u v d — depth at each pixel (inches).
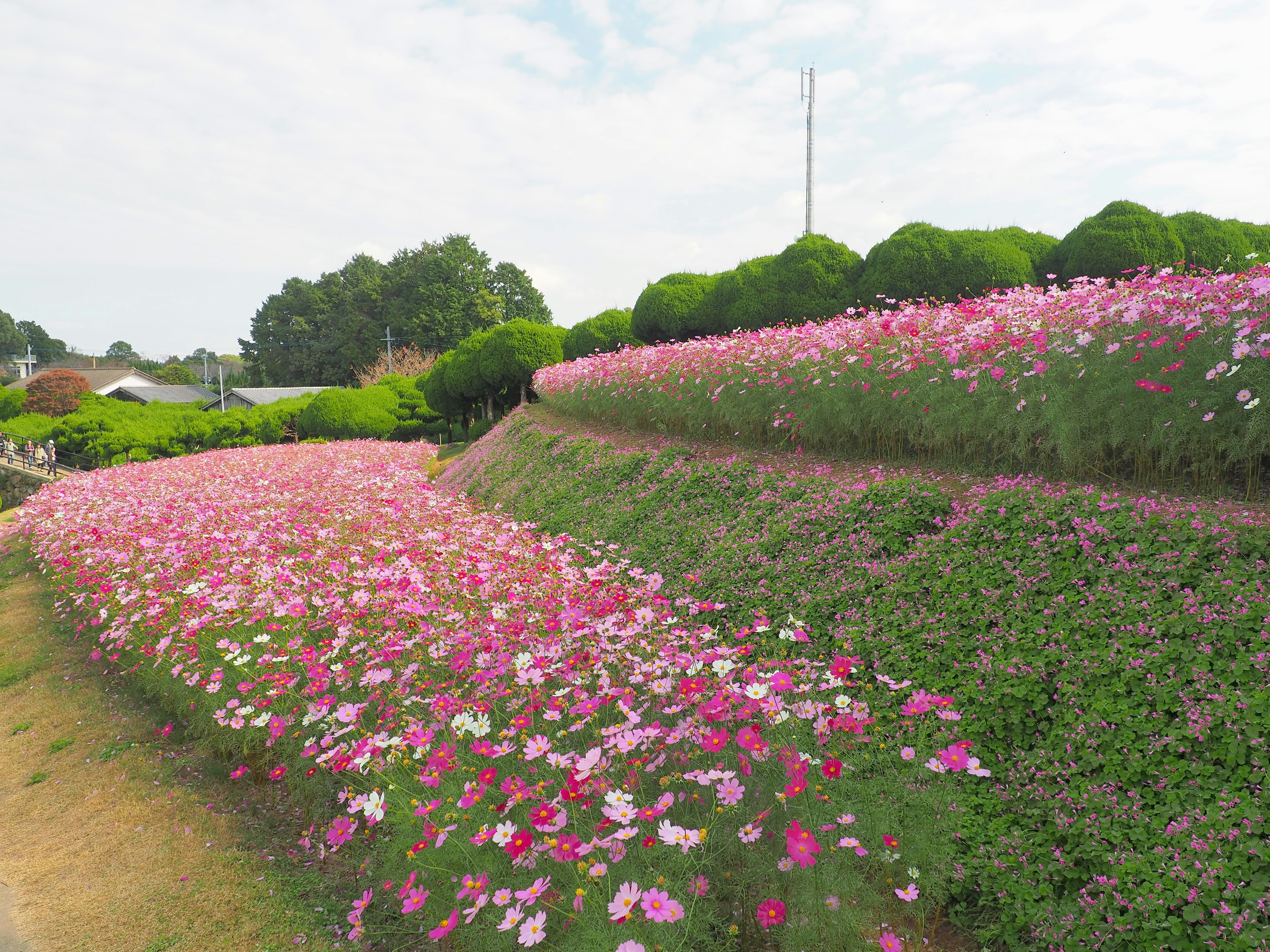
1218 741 105.3
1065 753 117.2
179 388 2529.5
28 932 125.6
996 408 207.0
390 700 157.9
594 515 316.2
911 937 99.7
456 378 904.9
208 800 167.2
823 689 127.9
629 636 155.6
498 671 142.5
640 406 417.1
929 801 106.2
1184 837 96.0
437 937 87.3
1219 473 169.9
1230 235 393.4
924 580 171.3
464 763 128.0
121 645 233.3
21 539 490.9
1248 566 128.9
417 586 196.2
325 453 762.8
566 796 97.7
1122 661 123.4
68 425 1180.5
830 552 201.2
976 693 134.5
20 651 289.1
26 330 3969.0
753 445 325.7
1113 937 90.0
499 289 2358.5
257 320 2719.0
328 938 116.1
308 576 229.5
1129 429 176.1
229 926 121.6
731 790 98.8
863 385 253.1
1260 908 83.4
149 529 319.3
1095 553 149.4
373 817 129.5
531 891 85.7
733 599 203.9
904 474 237.1
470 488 482.6
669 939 84.6
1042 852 105.3
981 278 437.1
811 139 1079.0
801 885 92.7
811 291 518.0
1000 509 178.9
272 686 168.2
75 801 172.6
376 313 2407.7
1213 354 163.3
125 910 128.6
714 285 613.9
